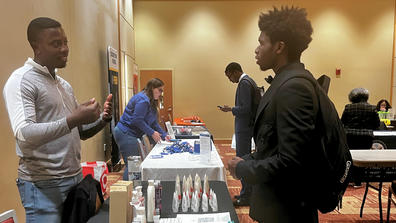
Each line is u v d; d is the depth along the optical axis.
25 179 1.29
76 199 1.27
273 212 1.01
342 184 0.96
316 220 1.07
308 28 1.02
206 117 7.48
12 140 2.10
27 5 2.34
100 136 4.34
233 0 7.24
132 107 2.99
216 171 1.99
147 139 2.81
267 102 0.99
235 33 7.30
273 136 0.97
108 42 4.81
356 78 7.39
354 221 2.67
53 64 1.34
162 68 7.38
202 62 7.37
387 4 7.25
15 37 2.17
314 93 0.92
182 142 2.85
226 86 7.43
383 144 3.61
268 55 1.05
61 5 3.02
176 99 7.44
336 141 0.93
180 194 1.46
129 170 1.81
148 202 1.21
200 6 7.27
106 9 4.72
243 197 2.91
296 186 0.96
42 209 1.28
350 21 7.28
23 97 1.19
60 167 1.33
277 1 7.21
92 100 1.20
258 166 0.94
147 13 7.28
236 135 2.85
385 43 7.34
